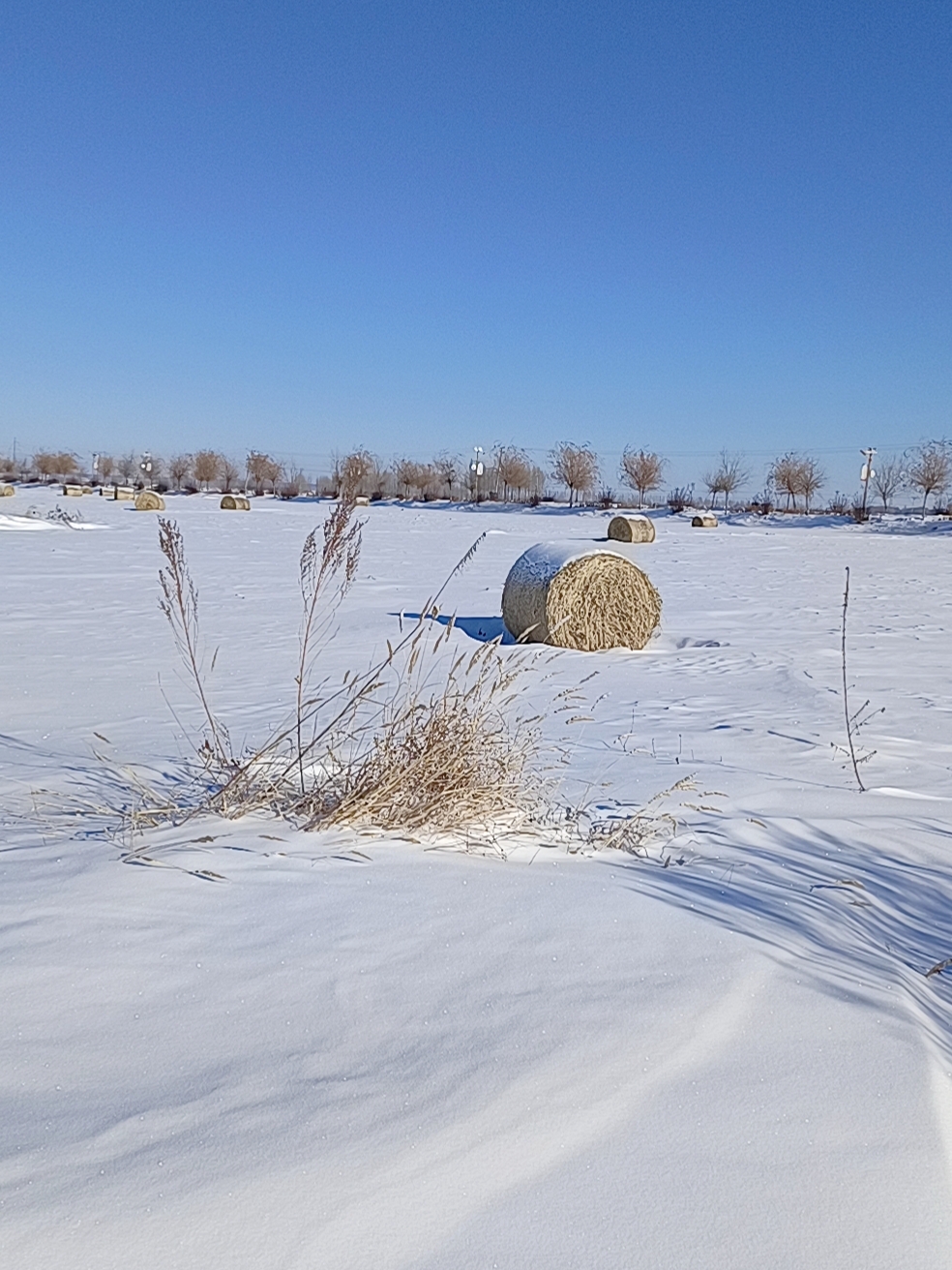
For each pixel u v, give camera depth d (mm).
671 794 4375
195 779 4137
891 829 3965
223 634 9578
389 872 2994
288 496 70188
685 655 9453
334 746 4086
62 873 2877
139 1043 1964
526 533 32812
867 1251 1514
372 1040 2021
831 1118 1837
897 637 10641
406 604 12867
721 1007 2229
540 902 2807
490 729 4391
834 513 50000
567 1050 2006
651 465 62375
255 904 2688
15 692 6527
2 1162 1572
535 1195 1588
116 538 23719
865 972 2549
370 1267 1416
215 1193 1533
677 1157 1704
